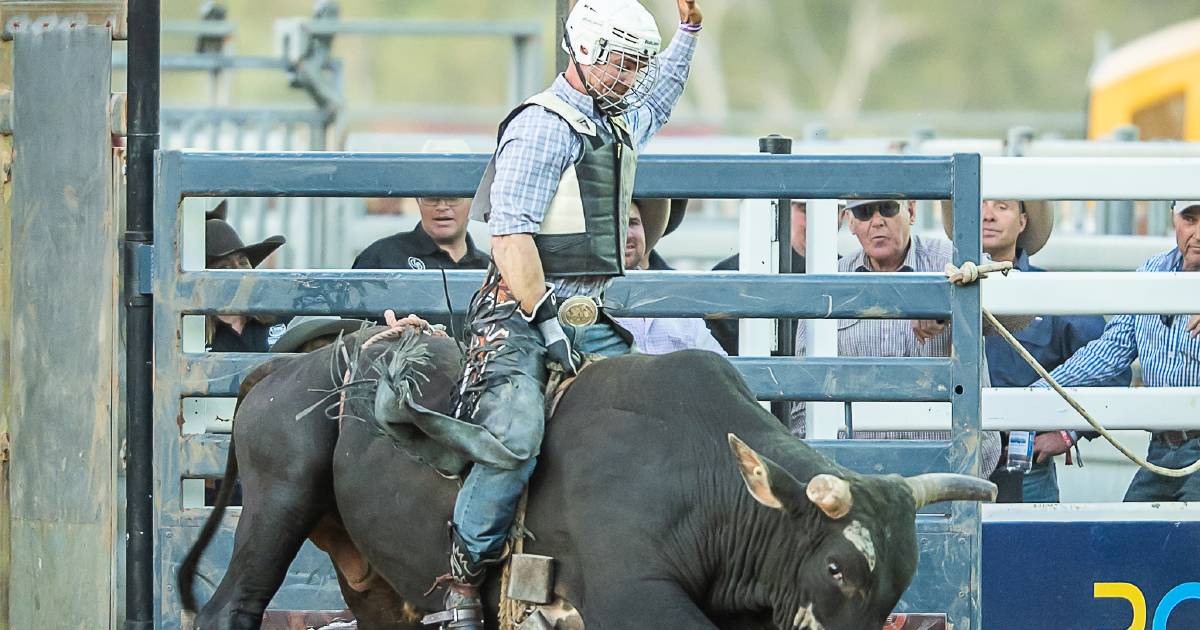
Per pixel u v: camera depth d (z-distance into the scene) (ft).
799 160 64.39
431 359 59.36
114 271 69.62
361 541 60.75
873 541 48.49
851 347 80.38
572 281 55.57
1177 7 368.89
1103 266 115.24
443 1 376.27
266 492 61.41
